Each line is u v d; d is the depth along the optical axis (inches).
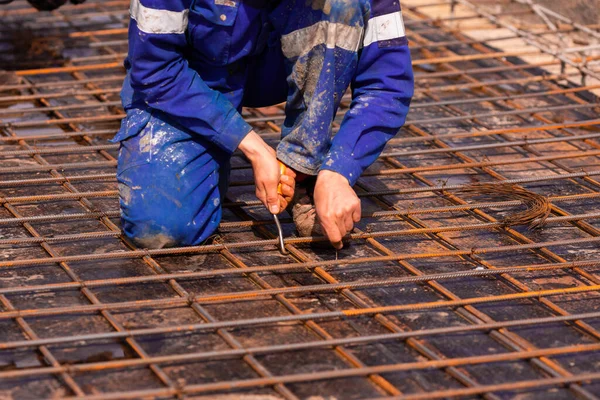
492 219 211.9
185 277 178.9
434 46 329.7
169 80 179.3
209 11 179.3
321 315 165.0
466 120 279.1
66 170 235.3
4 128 261.1
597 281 185.3
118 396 138.4
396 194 224.2
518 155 254.4
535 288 183.2
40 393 143.4
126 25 358.6
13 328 162.7
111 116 264.1
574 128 275.9
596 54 340.5
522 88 309.0
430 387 149.0
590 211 219.8
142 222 185.6
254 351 153.1
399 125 191.3
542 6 364.5
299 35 182.2
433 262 193.3
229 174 212.4
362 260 186.5
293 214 197.2
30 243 194.7
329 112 185.5
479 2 394.0
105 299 173.8
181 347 158.9
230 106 183.9
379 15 185.8
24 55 320.5
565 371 153.5
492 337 165.0
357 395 145.8
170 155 186.5
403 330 166.4
